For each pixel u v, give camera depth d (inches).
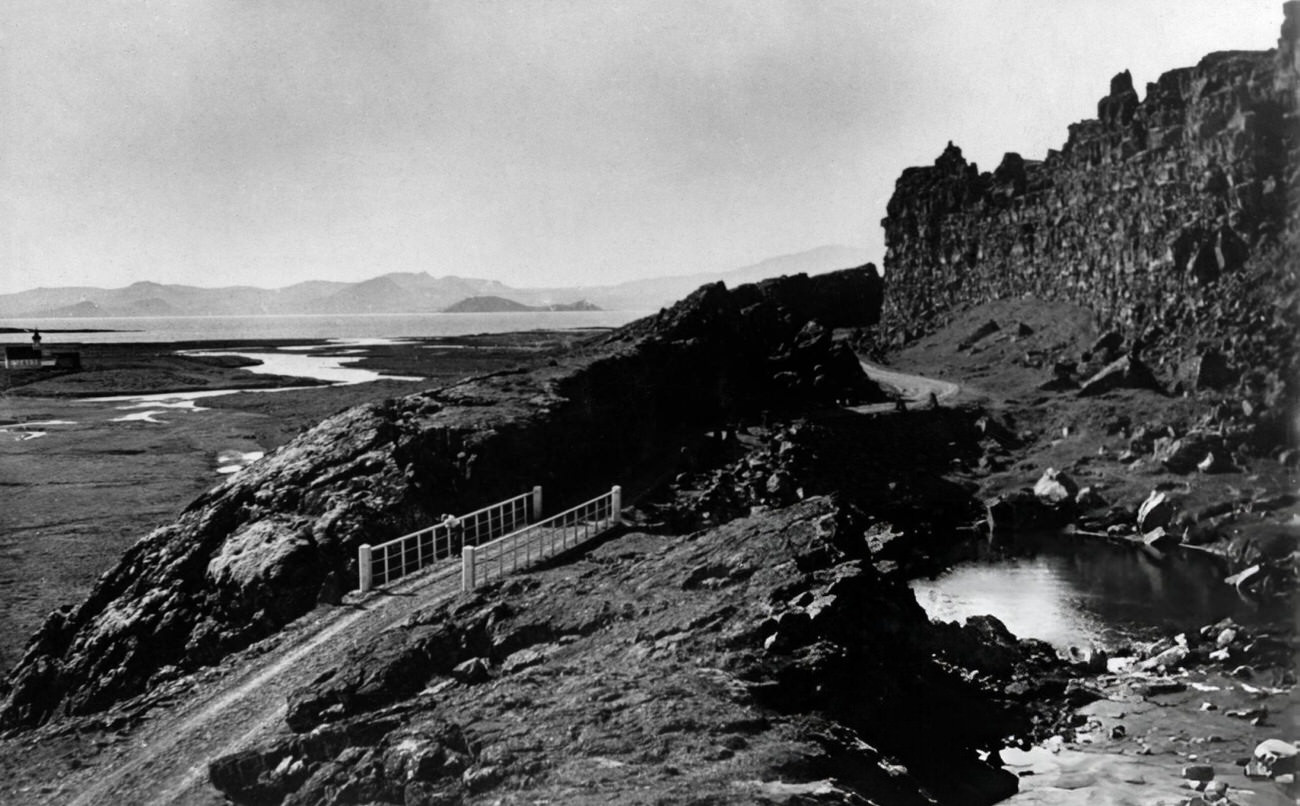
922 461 2433.6
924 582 1706.4
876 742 844.0
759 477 1923.0
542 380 1926.7
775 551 1030.4
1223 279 2701.8
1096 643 1363.2
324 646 1061.8
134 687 1119.6
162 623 1185.4
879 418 2529.5
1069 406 2684.5
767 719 753.6
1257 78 2674.7
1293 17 2559.1
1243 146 2659.9
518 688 827.4
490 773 672.4
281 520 1341.0
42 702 1127.6
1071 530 2082.9
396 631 1002.1
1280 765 933.2
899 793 732.7
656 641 892.6
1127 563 1817.2
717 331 2544.3
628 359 2153.1
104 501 2161.7
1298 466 2091.5
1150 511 2025.1
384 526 1380.4
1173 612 1505.9
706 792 625.9
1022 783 929.5
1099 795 901.2
